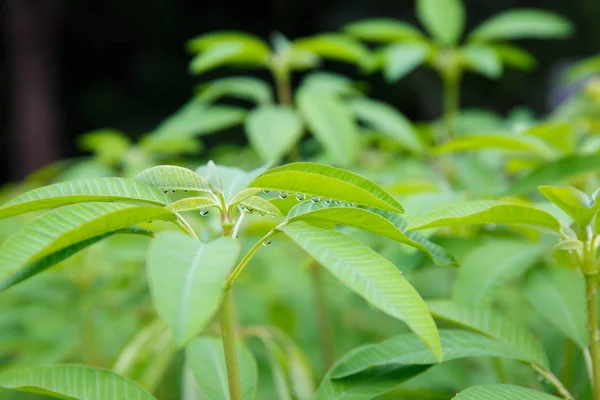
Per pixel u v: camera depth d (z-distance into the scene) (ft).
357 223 3.01
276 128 4.93
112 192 2.98
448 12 6.39
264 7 23.79
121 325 6.23
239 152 7.90
